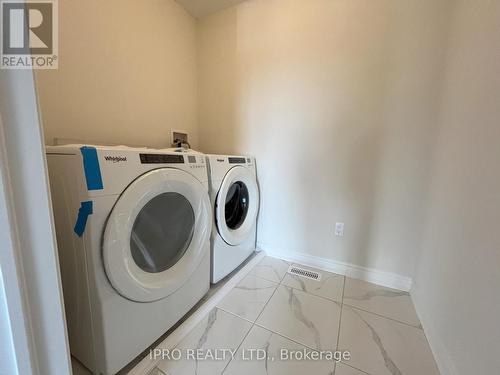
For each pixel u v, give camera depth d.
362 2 1.32
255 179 1.75
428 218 1.23
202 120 2.00
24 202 0.37
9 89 0.34
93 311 0.76
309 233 1.68
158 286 0.91
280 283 1.46
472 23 0.91
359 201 1.48
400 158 1.33
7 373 0.38
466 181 0.86
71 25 1.11
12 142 0.35
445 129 1.10
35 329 0.41
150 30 1.52
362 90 1.38
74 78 1.15
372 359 0.93
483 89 0.79
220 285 1.41
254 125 1.77
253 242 1.79
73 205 0.72
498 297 0.62
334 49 1.42
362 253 1.51
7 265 0.36
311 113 1.54
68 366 0.47
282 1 1.54
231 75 1.81
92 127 1.24
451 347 0.84
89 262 0.72
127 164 0.78
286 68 1.59
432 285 1.08
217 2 1.70
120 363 0.82
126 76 1.40
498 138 0.68
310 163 1.60
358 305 1.26
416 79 1.24
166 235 1.02
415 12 1.20
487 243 0.69
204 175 1.16
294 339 1.02
